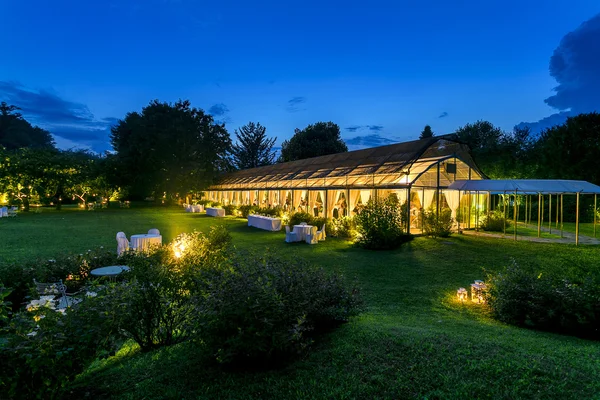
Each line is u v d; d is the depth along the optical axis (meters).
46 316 3.51
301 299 4.60
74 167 35.22
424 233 16.50
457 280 9.80
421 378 3.45
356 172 20.44
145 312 4.99
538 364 3.77
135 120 46.00
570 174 27.08
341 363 3.84
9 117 63.12
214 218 29.22
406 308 7.50
